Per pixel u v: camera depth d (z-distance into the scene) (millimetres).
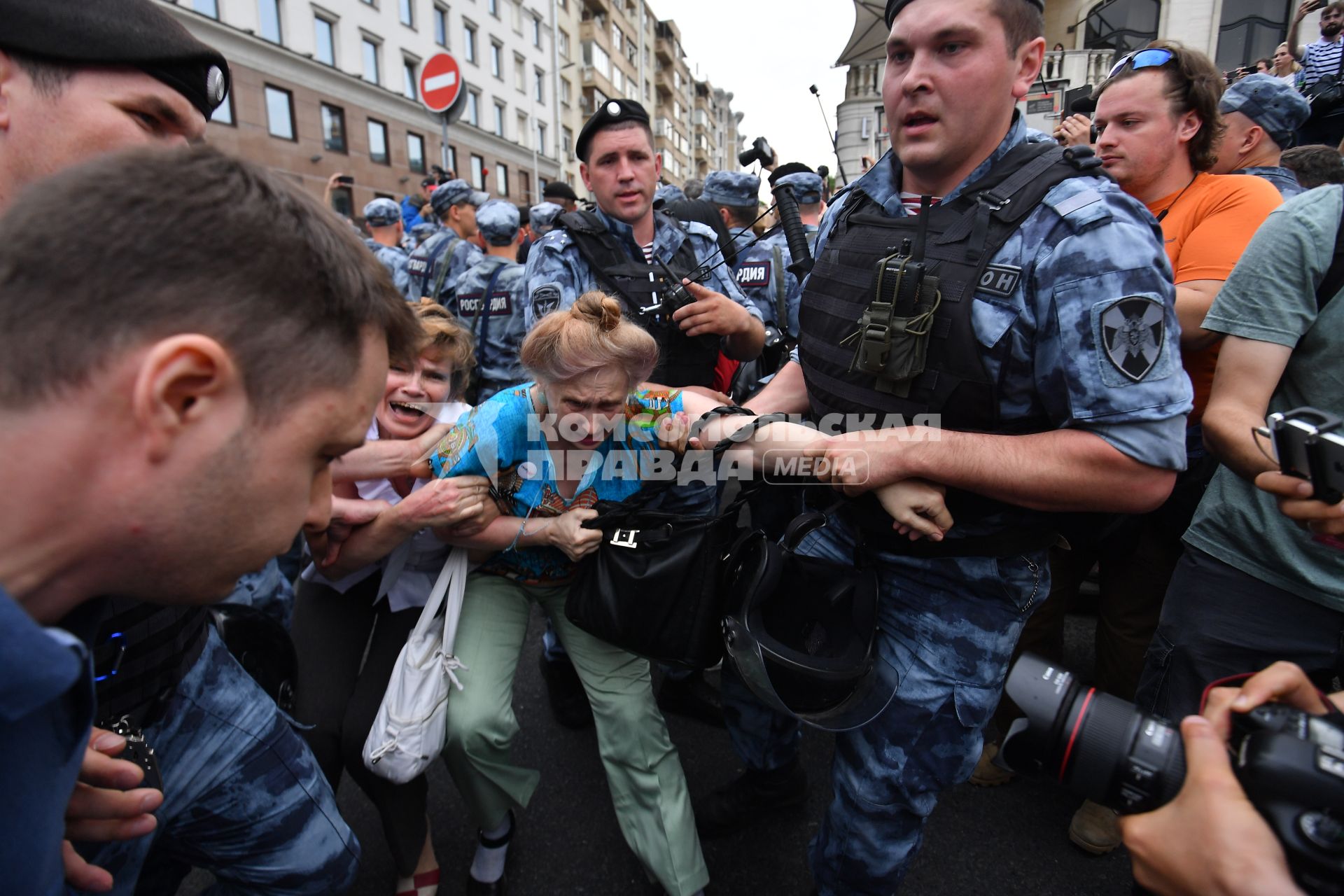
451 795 2049
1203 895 592
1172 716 1414
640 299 2111
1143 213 1067
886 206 1352
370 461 1537
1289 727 633
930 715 1271
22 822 510
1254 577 1279
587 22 34250
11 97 816
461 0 24031
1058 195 1076
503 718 1521
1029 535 1227
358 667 1679
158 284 479
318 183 18375
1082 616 2881
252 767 1083
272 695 1370
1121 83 1931
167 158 515
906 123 1189
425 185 8828
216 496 542
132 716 910
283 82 17125
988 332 1101
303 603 1737
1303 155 2818
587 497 1527
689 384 2195
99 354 473
